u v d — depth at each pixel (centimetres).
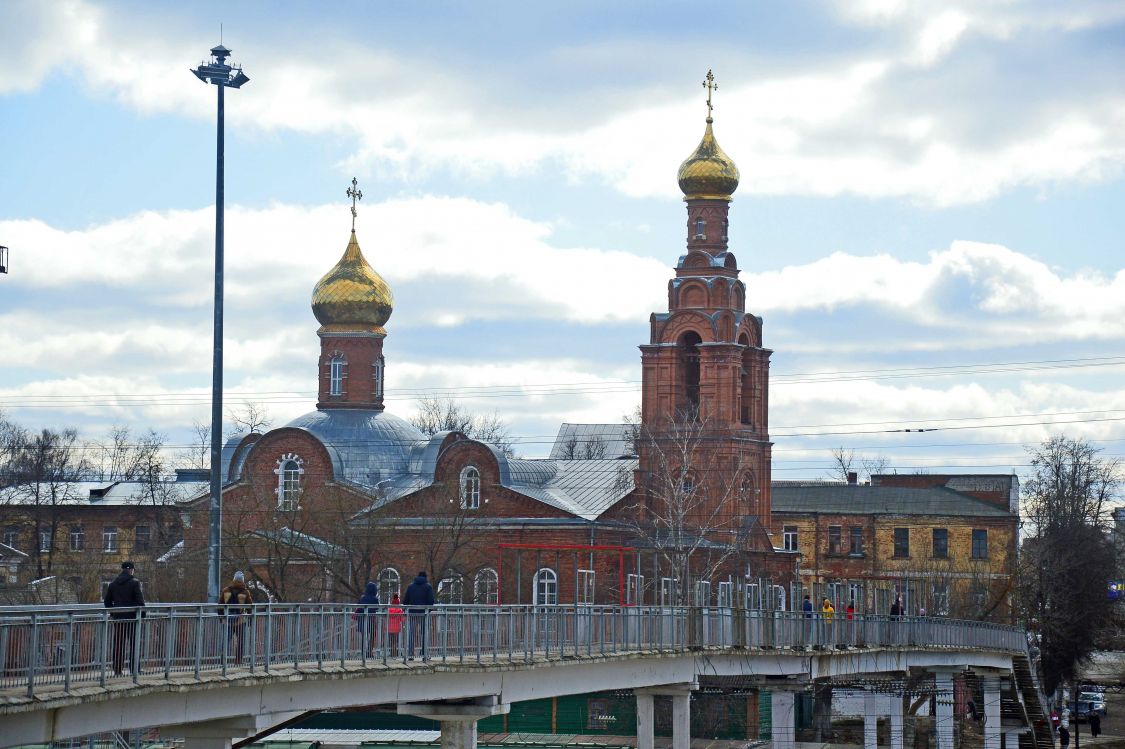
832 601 9700
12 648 3459
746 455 13438
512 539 12244
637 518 12569
